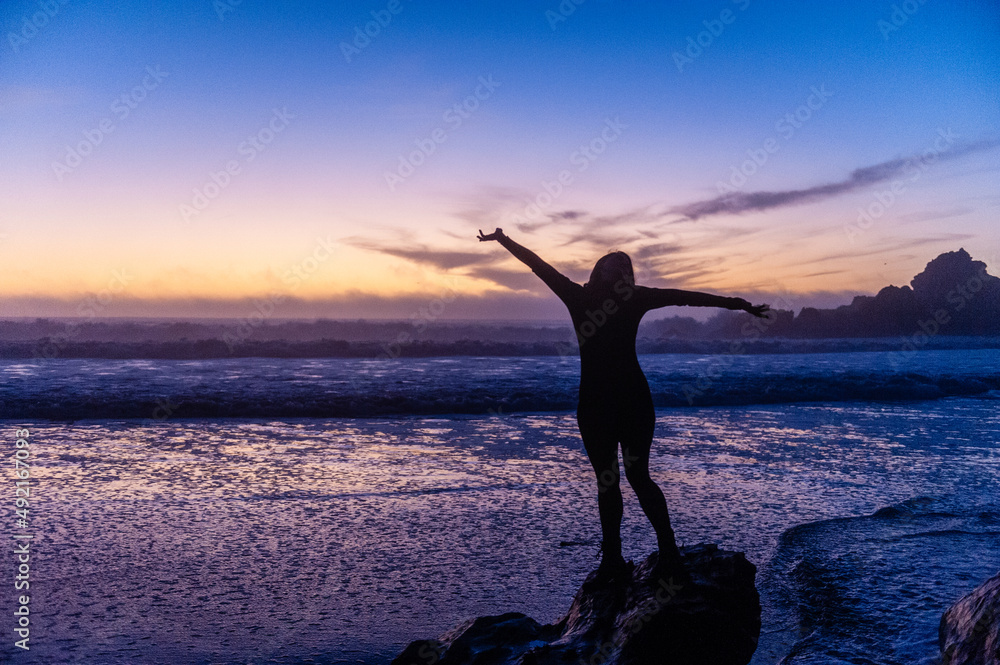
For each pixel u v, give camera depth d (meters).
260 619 4.24
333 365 26.70
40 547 5.53
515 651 3.33
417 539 5.93
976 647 3.29
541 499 7.36
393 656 3.79
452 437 11.45
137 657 3.69
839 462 9.45
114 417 13.27
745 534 6.04
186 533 6.01
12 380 17.64
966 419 14.41
